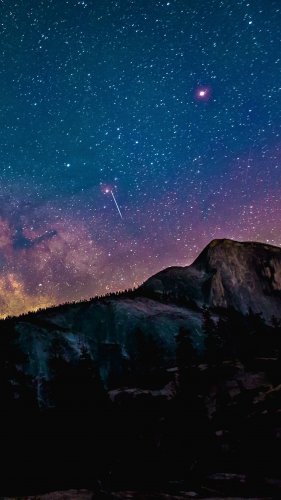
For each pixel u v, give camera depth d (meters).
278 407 23.23
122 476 17.86
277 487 16.00
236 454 19.47
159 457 19.42
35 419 23.75
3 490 17.45
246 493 15.67
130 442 21.14
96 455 19.91
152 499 14.65
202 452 19.73
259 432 20.91
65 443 20.95
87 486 17.38
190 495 15.48
